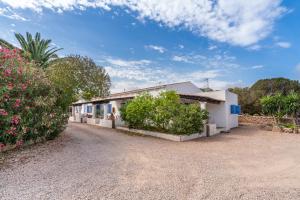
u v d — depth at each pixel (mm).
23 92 8609
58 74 15859
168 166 6789
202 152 9125
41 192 4512
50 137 10891
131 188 4859
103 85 33344
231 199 4402
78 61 30406
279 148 10328
